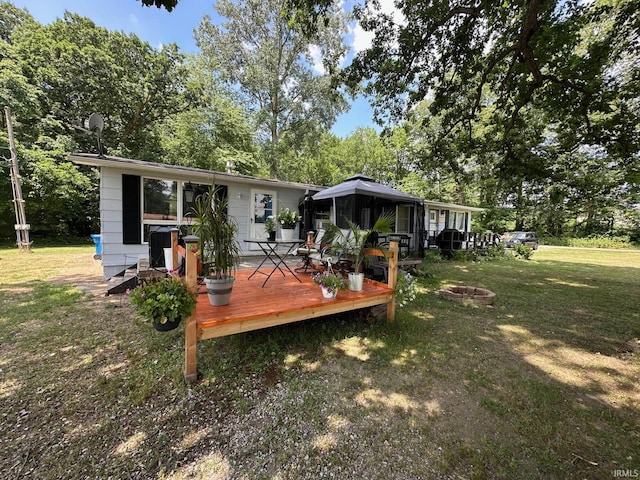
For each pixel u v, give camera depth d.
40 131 10.50
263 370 2.30
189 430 1.62
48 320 3.21
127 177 5.54
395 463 1.43
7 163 8.95
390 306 3.37
